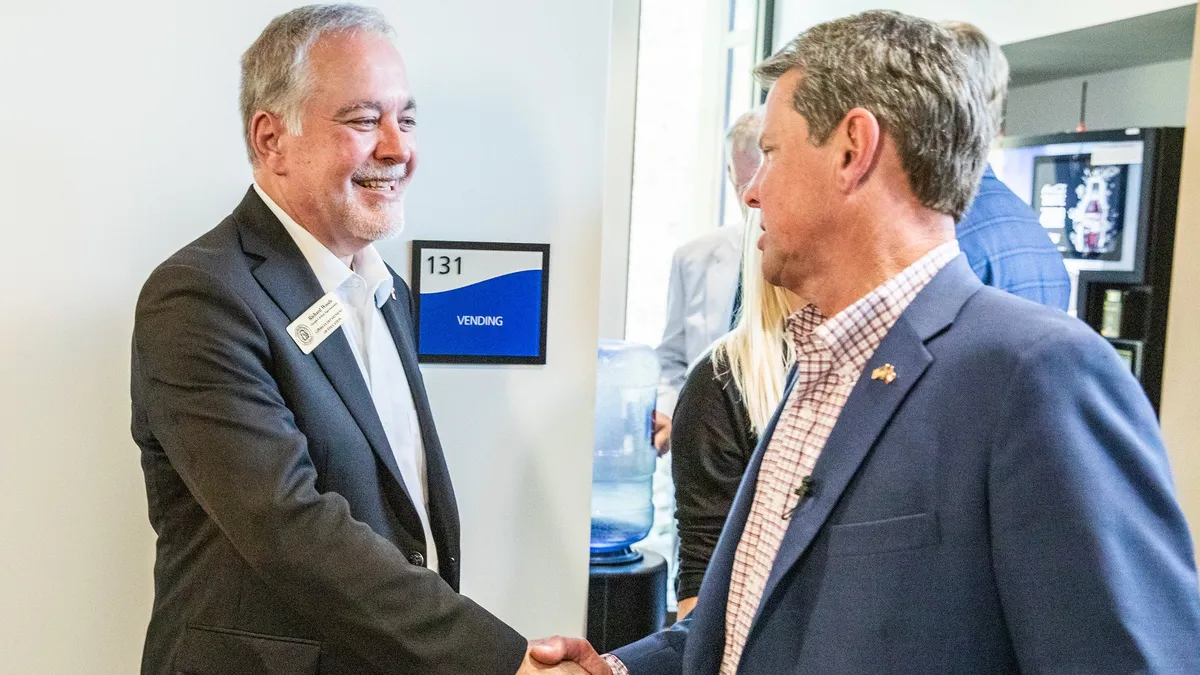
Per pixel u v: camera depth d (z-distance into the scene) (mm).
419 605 1464
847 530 1117
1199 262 3039
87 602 1858
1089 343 1037
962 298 1147
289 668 1496
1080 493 982
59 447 1822
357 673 1538
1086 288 3432
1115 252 3309
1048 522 990
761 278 1948
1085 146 3430
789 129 1208
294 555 1408
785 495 1241
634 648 1629
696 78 5207
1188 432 3080
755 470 1335
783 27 5145
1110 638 958
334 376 1555
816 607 1128
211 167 1855
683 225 5156
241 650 1498
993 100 1902
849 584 1101
